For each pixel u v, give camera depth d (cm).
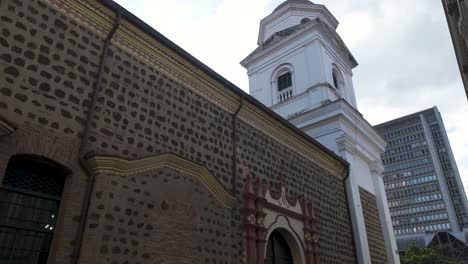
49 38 738
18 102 653
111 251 691
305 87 2305
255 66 2703
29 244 644
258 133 1280
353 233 1628
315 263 1295
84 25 820
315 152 1564
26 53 691
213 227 919
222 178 1049
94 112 769
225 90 1151
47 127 682
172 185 850
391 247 1861
